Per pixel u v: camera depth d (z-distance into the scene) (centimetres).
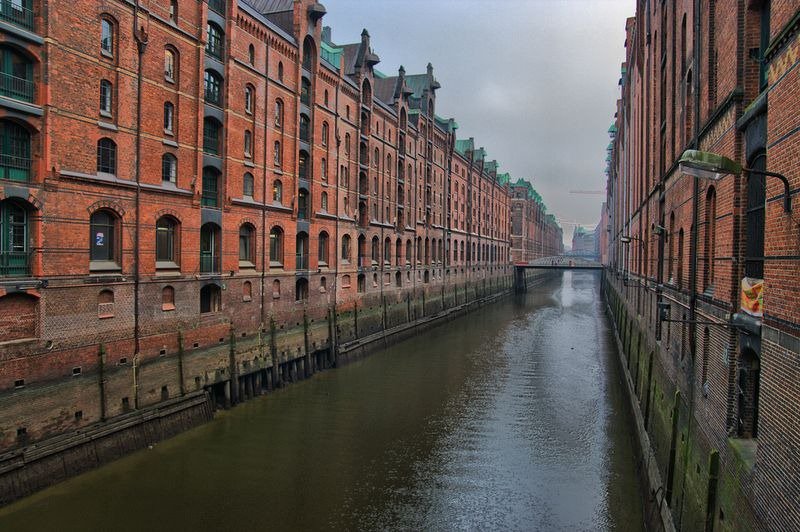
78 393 1834
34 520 1519
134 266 2066
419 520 1619
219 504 1667
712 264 1253
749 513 862
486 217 8350
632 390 2652
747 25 995
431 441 2234
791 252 728
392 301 4750
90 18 1870
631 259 3675
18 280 1642
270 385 2917
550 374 3400
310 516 1620
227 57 2548
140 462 1922
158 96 2172
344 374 3350
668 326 1727
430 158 5809
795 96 718
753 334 908
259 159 2825
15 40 1633
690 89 1538
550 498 1772
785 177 750
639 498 1781
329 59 4109
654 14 2512
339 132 3744
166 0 2198
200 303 2475
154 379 2152
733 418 1003
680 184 1623
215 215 2516
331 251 3634
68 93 1794
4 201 1645
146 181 2117
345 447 2144
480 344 4419
